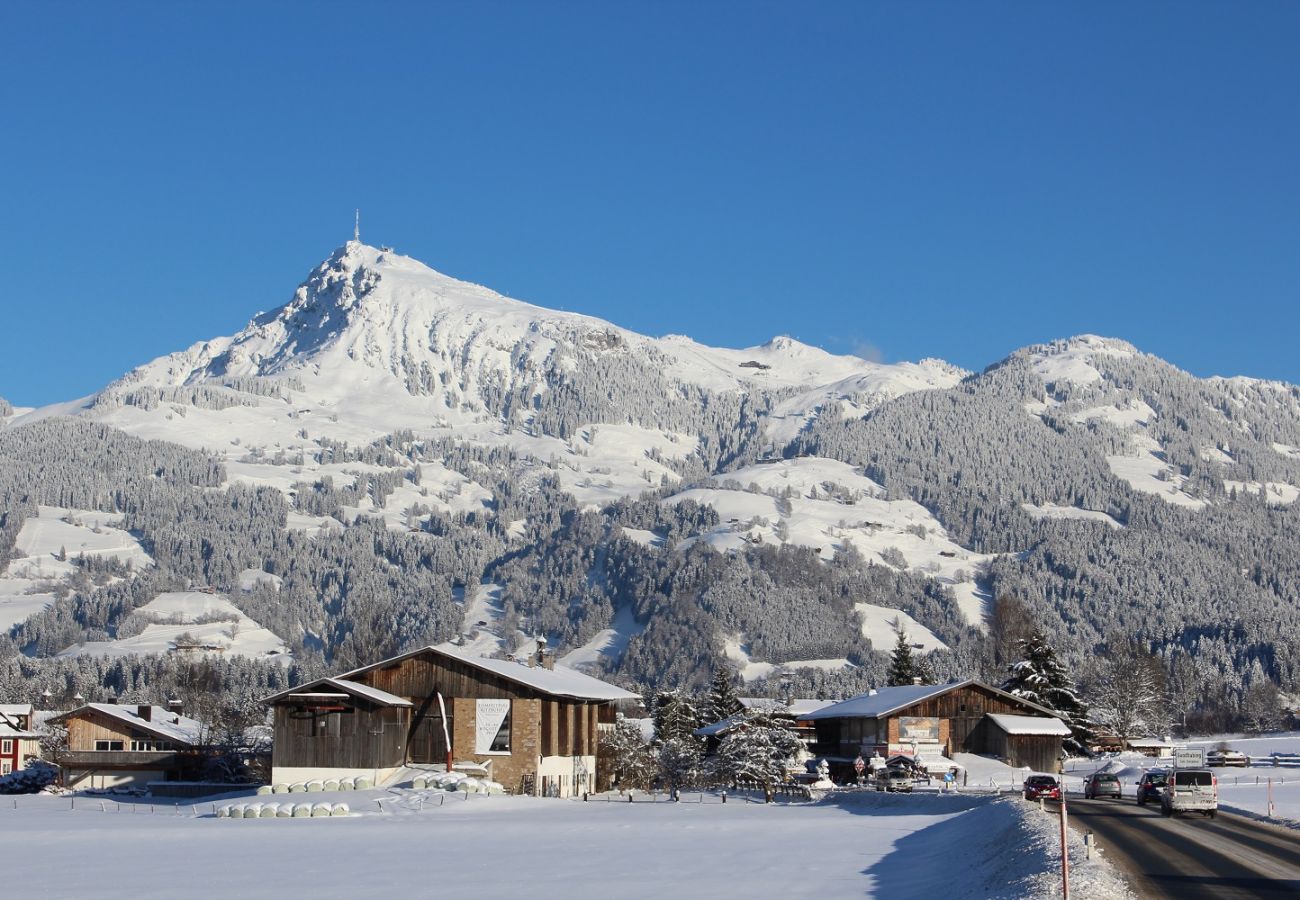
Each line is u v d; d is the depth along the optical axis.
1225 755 129.50
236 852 57.03
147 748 119.44
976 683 117.88
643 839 61.59
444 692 93.44
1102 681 185.75
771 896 41.53
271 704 91.31
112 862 53.53
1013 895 35.53
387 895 42.94
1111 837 51.22
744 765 104.44
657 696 146.25
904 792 90.62
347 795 84.12
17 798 104.50
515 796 87.94
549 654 115.44
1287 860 43.41
